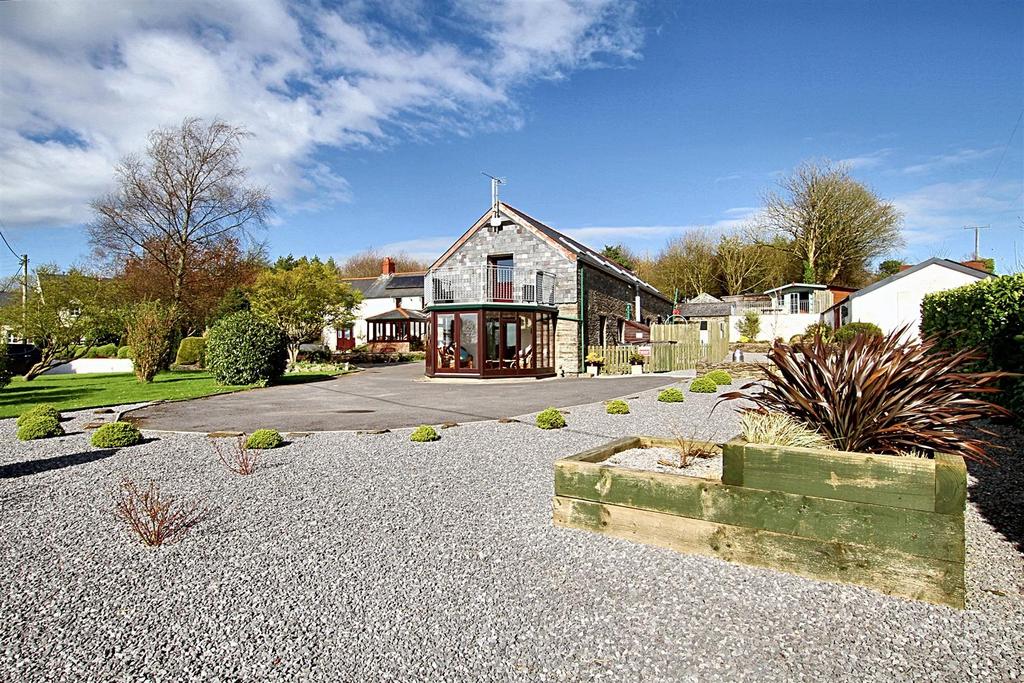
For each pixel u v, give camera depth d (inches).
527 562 143.9
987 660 98.1
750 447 137.0
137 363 709.3
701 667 98.4
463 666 99.8
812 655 101.1
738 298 1702.8
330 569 142.3
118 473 238.1
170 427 363.3
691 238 1930.4
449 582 133.8
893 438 153.8
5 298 926.4
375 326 1553.9
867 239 1536.7
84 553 154.3
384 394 584.1
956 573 115.0
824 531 128.3
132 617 119.3
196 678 97.2
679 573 134.8
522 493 203.0
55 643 109.4
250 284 1210.6
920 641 104.6
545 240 840.3
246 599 126.9
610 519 159.3
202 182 1141.7
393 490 209.5
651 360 852.0
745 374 675.4
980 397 303.1
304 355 1130.7
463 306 754.2
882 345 166.9
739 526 138.9
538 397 525.7
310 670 99.3
